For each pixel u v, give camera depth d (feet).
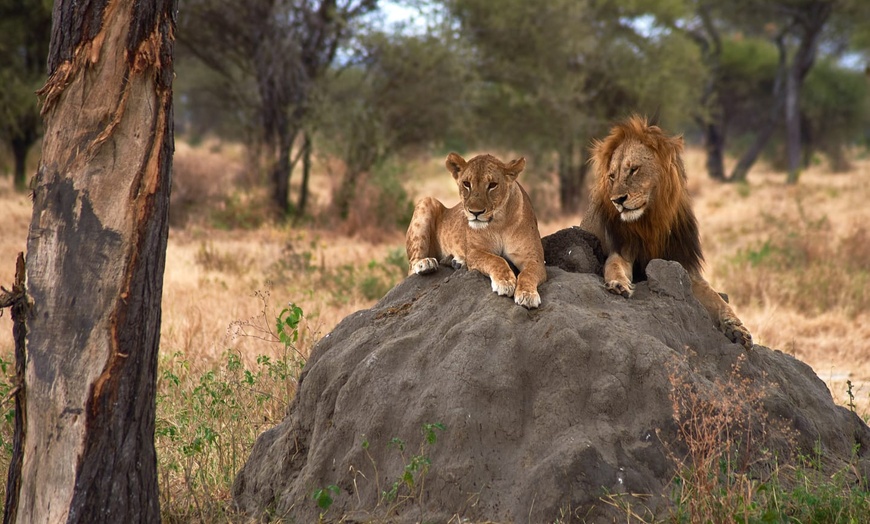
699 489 25.31
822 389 35.01
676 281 32.65
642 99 154.61
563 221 139.85
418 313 32.24
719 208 146.51
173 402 42.57
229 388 39.88
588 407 27.86
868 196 152.66
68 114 25.04
